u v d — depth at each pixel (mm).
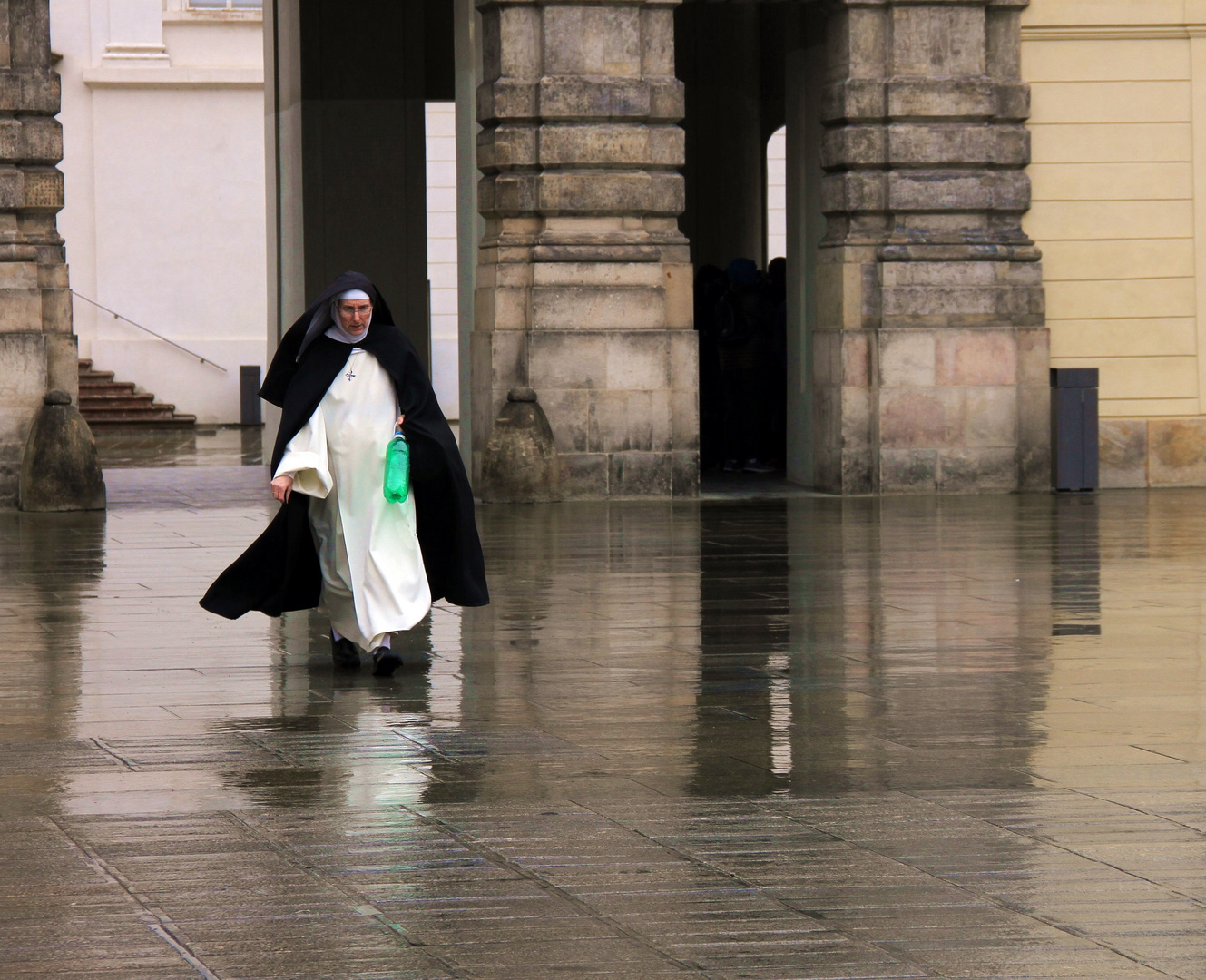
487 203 34281
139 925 8992
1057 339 36281
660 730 13812
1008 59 35844
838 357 35188
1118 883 9703
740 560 24578
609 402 33812
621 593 21422
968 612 19750
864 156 34969
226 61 68250
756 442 40969
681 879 9781
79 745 13234
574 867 10023
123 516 31062
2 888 9602
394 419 16438
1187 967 8398
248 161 68188
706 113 51688
